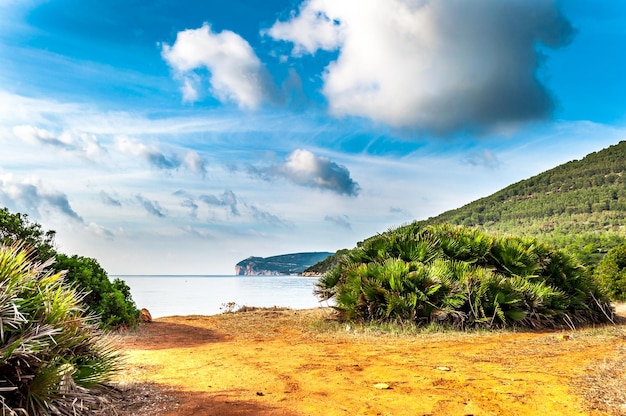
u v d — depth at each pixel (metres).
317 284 13.16
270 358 6.77
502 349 7.38
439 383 5.11
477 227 13.73
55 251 9.89
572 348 7.30
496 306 10.06
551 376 5.31
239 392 4.78
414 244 12.35
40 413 3.26
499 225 129.88
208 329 10.49
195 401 4.43
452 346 7.80
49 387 3.33
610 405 4.18
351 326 10.34
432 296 10.44
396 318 10.18
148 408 4.18
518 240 12.95
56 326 3.74
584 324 10.95
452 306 10.23
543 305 10.59
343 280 12.42
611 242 71.75
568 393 4.58
